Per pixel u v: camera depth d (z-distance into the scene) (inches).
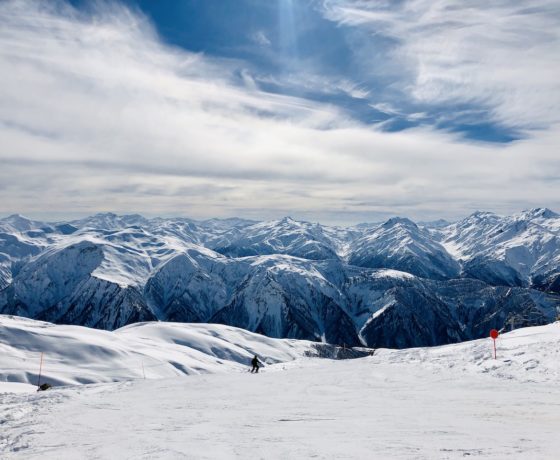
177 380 1322.6
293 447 564.1
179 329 7313.0
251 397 988.6
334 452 531.5
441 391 923.4
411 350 1662.2
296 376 1273.4
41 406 984.3
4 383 2456.9
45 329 5329.7
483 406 767.7
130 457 548.4
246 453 545.0
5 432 750.5
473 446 532.4
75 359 4411.9
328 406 846.5
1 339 4687.5
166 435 663.1
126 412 871.1
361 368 1323.8
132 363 4399.6
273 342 7824.8
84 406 955.3
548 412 711.1
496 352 1238.9
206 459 524.4
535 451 500.1
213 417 792.3
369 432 631.2
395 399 875.4
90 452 581.9
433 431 621.0
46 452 598.5
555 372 976.9
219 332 7642.7
